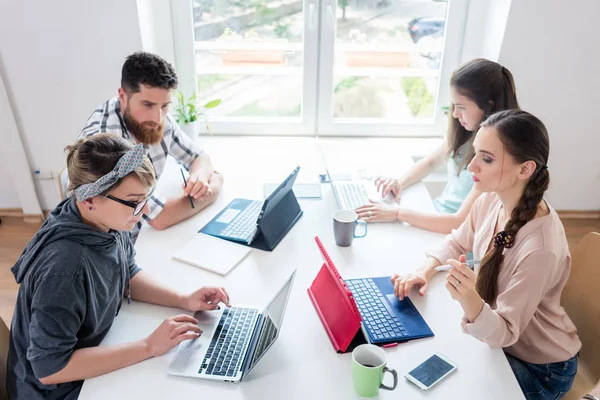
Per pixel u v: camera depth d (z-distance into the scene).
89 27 2.49
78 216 1.21
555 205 3.08
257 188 2.10
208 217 1.86
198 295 1.38
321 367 1.19
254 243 1.68
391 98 3.00
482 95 1.80
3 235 2.90
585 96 2.73
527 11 2.50
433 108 3.03
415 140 3.03
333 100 2.98
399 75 2.93
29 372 1.24
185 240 1.71
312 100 2.95
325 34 2.76
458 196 2.10
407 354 1.24
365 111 3.03
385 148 2.62
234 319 1.34
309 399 1.10
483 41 2.78
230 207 1.92
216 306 1.38
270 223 1.68
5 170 2.94
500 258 1.38
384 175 2.24
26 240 2.87
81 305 1.16
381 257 1.64
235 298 1.43
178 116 2.57
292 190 1.88
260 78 2.91
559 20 2.52
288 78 2.92
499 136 1.31
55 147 2.84
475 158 1.38
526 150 1.29
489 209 1.55
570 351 1.38
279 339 1.27
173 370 1.17
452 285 1.22
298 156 2.50
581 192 3.03
